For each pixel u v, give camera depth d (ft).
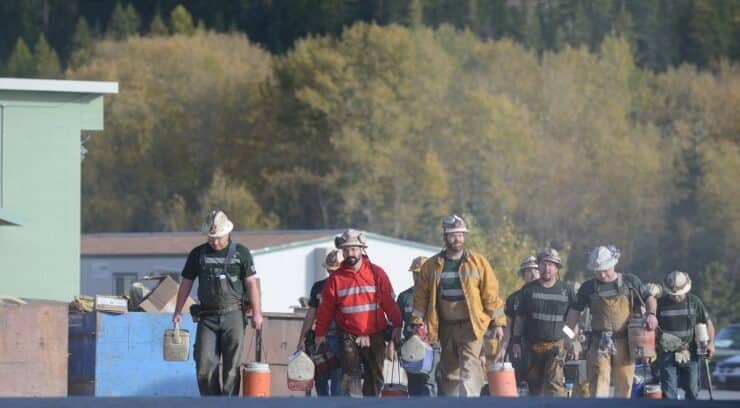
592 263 134.92
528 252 591.78
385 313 121.29
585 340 145.69
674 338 143.13
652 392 139.74
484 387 134.51
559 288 134.92
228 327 114.62
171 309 155.84
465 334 118.83
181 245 381.19
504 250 581.53
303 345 129.18
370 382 122.42
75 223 212.43
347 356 120.37
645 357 133.90
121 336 145.69
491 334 122.11
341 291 120.67
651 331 134.21
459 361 120.06
